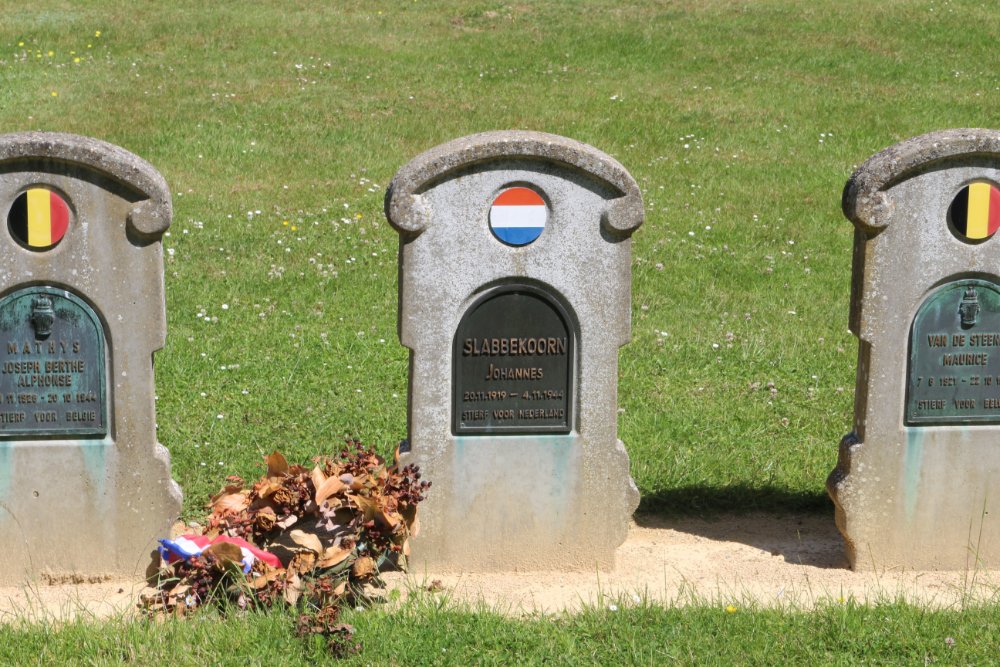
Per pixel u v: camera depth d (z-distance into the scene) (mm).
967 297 5961
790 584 6070
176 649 5086
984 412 6094
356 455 6016
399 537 5660
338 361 9062
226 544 5426
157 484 5883
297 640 5176
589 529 6152
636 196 5766
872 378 6016
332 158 14336
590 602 5750
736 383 8961
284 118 15625
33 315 5625
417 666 5070
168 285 10469
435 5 22344
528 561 6160
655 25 20969
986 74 18359
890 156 5750
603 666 5082
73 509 5859
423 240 5754
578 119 15875
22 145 5379
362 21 20953
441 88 17188
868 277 5902
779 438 8008
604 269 5871
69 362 5711
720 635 5328
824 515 7047
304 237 11844
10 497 5801
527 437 6016
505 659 5137
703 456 7691
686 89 17375
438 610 5477
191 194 12977
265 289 10555
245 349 9164
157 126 15047
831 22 21109
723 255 11852
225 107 15875
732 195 13555
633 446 7824
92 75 17078
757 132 15633
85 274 5613
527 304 5883
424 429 5953
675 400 8602
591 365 5969
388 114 15992
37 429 5742
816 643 5281
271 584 5453
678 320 10227
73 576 5930
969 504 6199
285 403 8250
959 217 5852
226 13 20969
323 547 5641
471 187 5715
